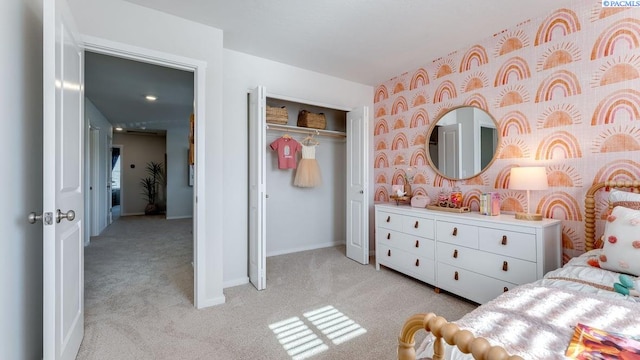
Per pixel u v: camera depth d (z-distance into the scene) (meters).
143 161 7.92
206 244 2.27
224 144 2.74
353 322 2.00
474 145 2.69
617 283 1.25
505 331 0.88
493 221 2.12
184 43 2.20
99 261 3.45
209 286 2.27
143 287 2.62
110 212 6.35
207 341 1.76
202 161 2.23
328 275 2.96
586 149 2.00
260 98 2.60
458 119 2.83
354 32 2.47
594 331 0.84
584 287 1.31
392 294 2.49
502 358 0.54
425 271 2.64
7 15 1.18
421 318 0.71
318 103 3.36
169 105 4.87
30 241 1.39
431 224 2.59
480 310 1.06
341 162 4.27
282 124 3.33
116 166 8.24
